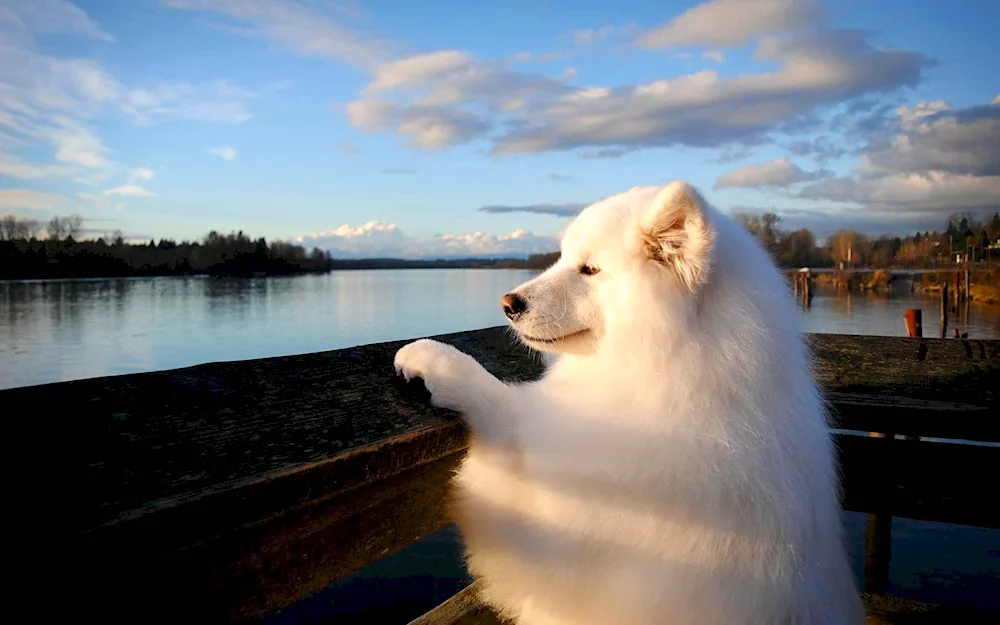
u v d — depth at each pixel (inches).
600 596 68.1
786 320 78.3
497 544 76.7
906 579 231.9
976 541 265.9
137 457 44.5
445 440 63.5
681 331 74.9
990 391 106.6
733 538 64.1
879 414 98.6
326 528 49.9
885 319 1508.4
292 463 45.5
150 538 36.1
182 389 60.7
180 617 39.2
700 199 77.0
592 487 69.3
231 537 41.6
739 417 69.1
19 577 31.6
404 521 61.7
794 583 64.1
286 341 1253.1
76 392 55.9
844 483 103.9
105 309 1961.1
